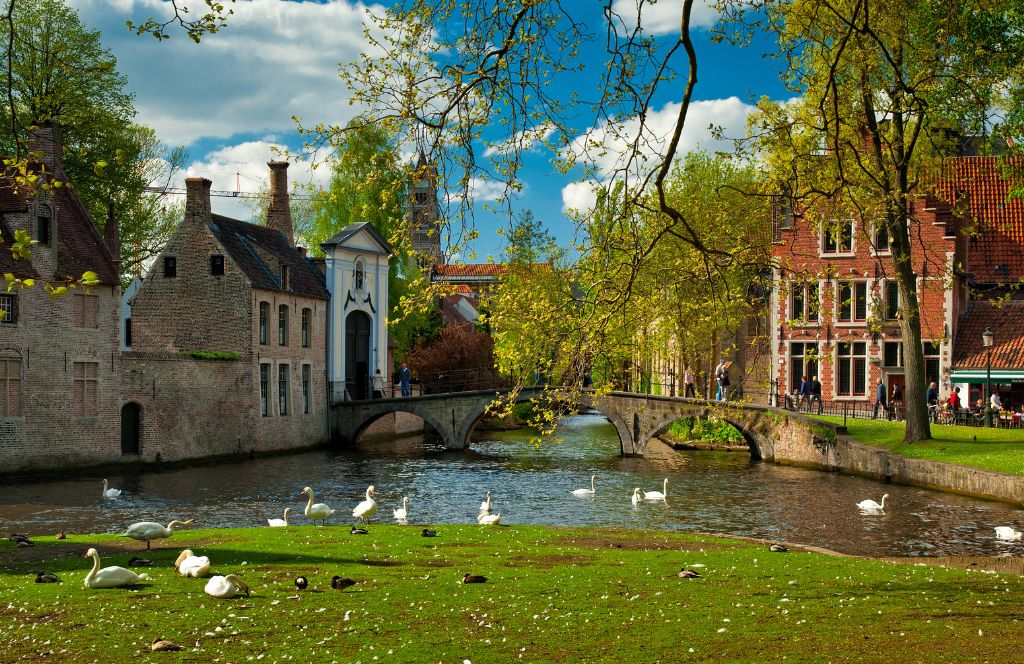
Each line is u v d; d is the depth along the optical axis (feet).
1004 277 170.30
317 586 46.21
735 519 92.07
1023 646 34.32
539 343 54.85
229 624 38.09
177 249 164.55
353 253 196.24
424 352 238.07
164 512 96.84
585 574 49.98
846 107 91.30
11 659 33.27
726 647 34.50
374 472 139.13
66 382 130.21
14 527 85.92
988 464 104.73
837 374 169.37
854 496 106.52
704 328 65.51
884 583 48.21
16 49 125.39
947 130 100.22
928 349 164.04
